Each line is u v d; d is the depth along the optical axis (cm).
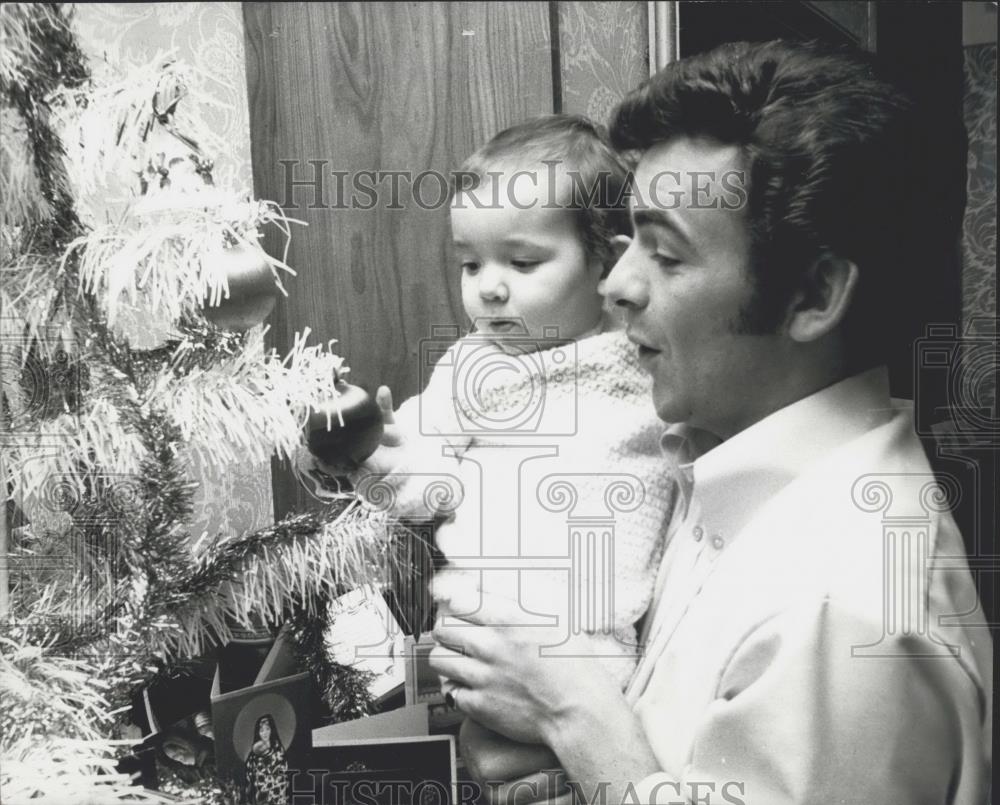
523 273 89
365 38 93
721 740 81
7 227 79
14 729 78
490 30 94
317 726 89
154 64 83
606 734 84
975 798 87
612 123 87
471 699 89
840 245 83
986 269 88
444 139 93
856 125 82
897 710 82
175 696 86
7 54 76
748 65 83
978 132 88
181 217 79
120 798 82
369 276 92
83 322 78
